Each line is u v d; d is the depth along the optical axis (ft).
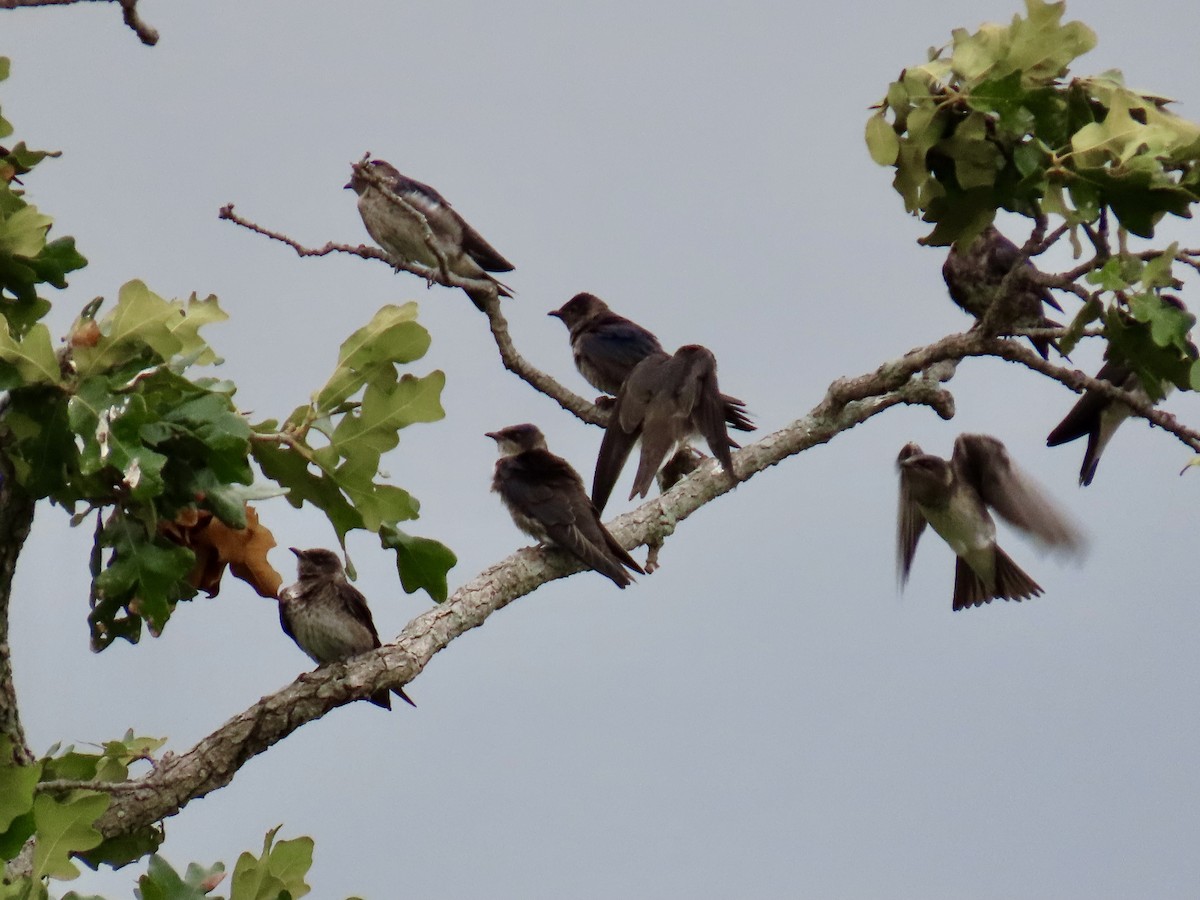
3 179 28.86
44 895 26.22
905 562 39.86
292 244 41.32
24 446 25.75
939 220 33.27
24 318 28.48
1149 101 32.07
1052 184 31.58
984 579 40.24
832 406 44.32
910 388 45.06
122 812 31.53
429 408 29.58
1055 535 37.42
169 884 28.89
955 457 39.50
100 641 28.94
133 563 27.91
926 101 31.37
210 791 32.48
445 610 37.78
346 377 29.55
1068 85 31.42
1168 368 32.24
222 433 26.55
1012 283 34.17
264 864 28.99
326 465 29.58
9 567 27.81
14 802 25.86
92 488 26.99
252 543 29.96
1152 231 31.27
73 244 28.32
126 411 25.30
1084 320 32.65
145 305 25.81
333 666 34.22
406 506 29.86
